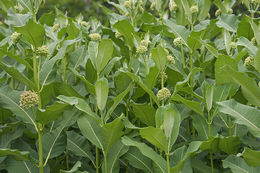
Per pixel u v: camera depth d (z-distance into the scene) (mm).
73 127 3119
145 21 4109
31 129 2688
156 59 2492
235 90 2598
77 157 3076
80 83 3072
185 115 2791
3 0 3391
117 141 2539
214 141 2398
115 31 3357
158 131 2117
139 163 2506
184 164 2334
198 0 3496
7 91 2484
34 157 2559
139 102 3029
